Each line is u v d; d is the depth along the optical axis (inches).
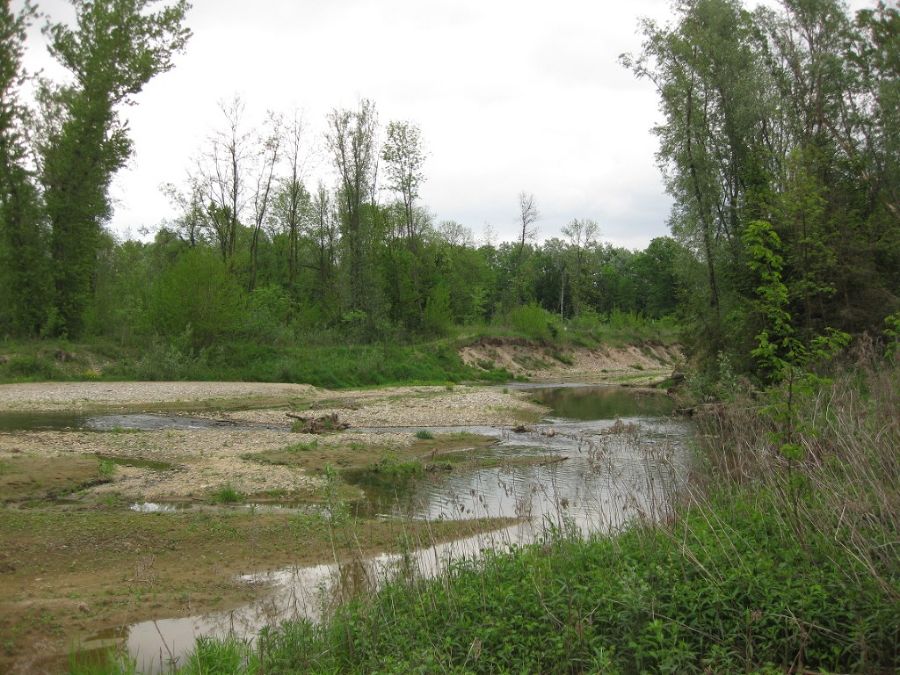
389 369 1822.1
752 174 1127.0
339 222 2306.8
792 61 1301.7
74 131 1467.8
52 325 1466.5
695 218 1267.2
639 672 214.5
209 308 1606.8
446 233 3659.0
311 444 802.2
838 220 931.3
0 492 540.1
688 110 1263.5
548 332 2773.1
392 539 446.6
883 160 1218.6
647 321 3395.7
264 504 550.0
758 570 252.4
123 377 1440.7
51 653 289.7
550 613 242.1
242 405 1242.6
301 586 369.4
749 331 962.1
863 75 1259.8
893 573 235.5
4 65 528.1
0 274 1451.8
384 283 2253.9
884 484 281.0
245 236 2433.6
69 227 1489.9
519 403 1334.9
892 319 499.2
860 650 210.7
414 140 2224.4
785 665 208.2
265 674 245.6
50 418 1005.2
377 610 275.4
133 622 323.3
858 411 337.1
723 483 380.5
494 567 303.4
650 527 325.1
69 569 384.2
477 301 3073.3
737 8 1309.1
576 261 3836.1
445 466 701.9
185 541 438.0
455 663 233.6
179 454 733.3
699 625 229.3
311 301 2294.5
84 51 1486.2
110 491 568.7
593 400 1470.2
